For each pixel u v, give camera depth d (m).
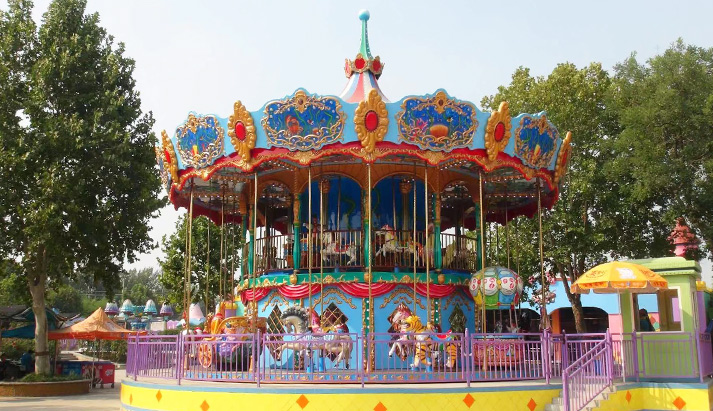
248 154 18.27
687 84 28.05
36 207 29.39
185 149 19.86
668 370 18.14
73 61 30.80
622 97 29.75
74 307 98.19
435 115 17.55
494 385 14.81
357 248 19.80
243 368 17.52
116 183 31.06
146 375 17.81
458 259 21.44
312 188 20.86
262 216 24.39
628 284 17.33
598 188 29.91
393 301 19.12
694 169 28.38
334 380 15.03
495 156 18.19
